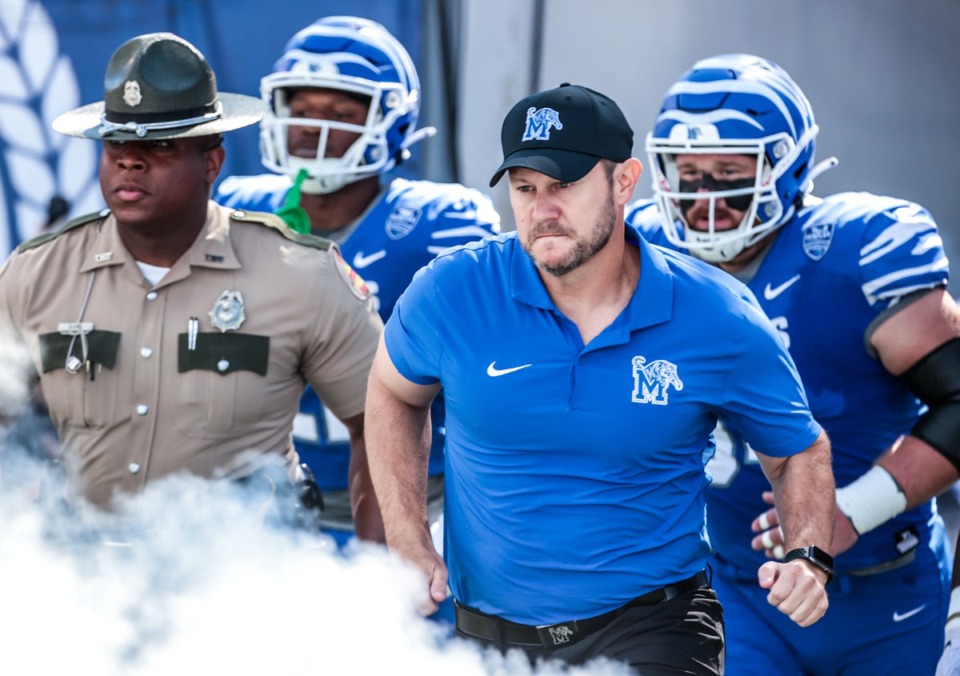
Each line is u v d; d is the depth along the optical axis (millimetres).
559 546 10484
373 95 15008
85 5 21516
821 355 13484
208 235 11922
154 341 11758
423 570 10867
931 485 13156
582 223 10000
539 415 10344
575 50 22500
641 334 10359
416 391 11219
